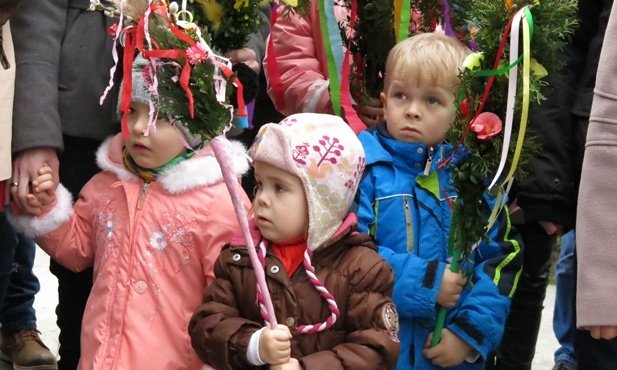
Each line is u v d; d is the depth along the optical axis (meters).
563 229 3.56
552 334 5.33
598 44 3.43
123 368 3.12
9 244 3.69
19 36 3.35
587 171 2.90
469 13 3.16
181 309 3.19
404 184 3.25
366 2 3.63
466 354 3.18
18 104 3.29
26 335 4.49
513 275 3.27
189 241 3.20
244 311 2.94
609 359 3.31
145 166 3.22
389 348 2.84
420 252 3.21
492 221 3.06
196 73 2.75
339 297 2.89
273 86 3.82
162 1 2.89
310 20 3.88
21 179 3.28
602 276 2.87
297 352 2.88
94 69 3.46
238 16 3.21
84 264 3.41
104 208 3.31
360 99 3.67
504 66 2.94
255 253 2.77
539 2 2.91
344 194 2.94
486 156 2.97
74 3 3.49
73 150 3.52
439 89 3.23
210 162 3.23
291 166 2.87
